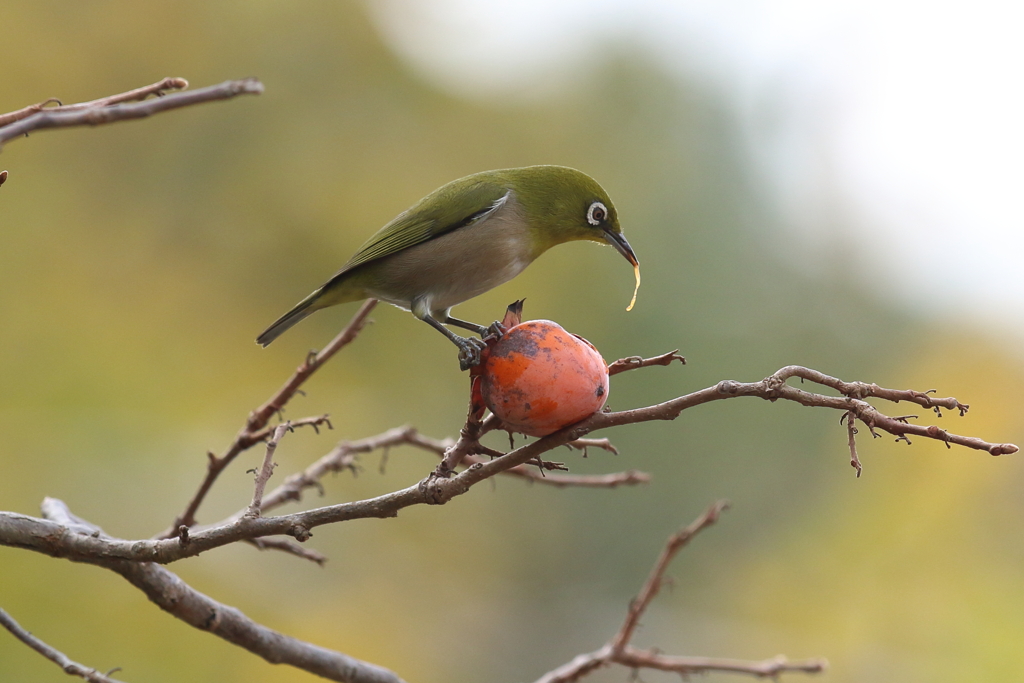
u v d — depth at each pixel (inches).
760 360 934.4
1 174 122.3
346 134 840.3
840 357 938.7
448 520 740.7
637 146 1072.8
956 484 578.6
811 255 994.1
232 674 403.9
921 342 823.1
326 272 777.6
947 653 499.2
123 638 383.9
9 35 641.0
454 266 251.8
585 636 780.6
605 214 261.3
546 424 134.7
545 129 1035.9
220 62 762.8
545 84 1088.2
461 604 702.5
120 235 679.1
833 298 968.3
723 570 864.9
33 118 106.9
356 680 187.8
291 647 183.6
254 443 193.5
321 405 687.1
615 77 1101.7
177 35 735.7
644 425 908.6
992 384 617.6
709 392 122.1
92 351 562.6
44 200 628.7
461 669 638.5
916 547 567.5
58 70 659.4
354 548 599.2
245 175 770.8
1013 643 481.1
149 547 141.4
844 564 600.1
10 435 472.1
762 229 1032.2
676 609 812.6
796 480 880.9
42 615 371.9
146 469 487.8
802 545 727.7
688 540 211.0
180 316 679.7
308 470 205.9
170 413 548.4
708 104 1091.3
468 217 249.9
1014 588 516.1
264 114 794.8
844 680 519.2
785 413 911.7
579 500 870.4
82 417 504.7
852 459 113.3
